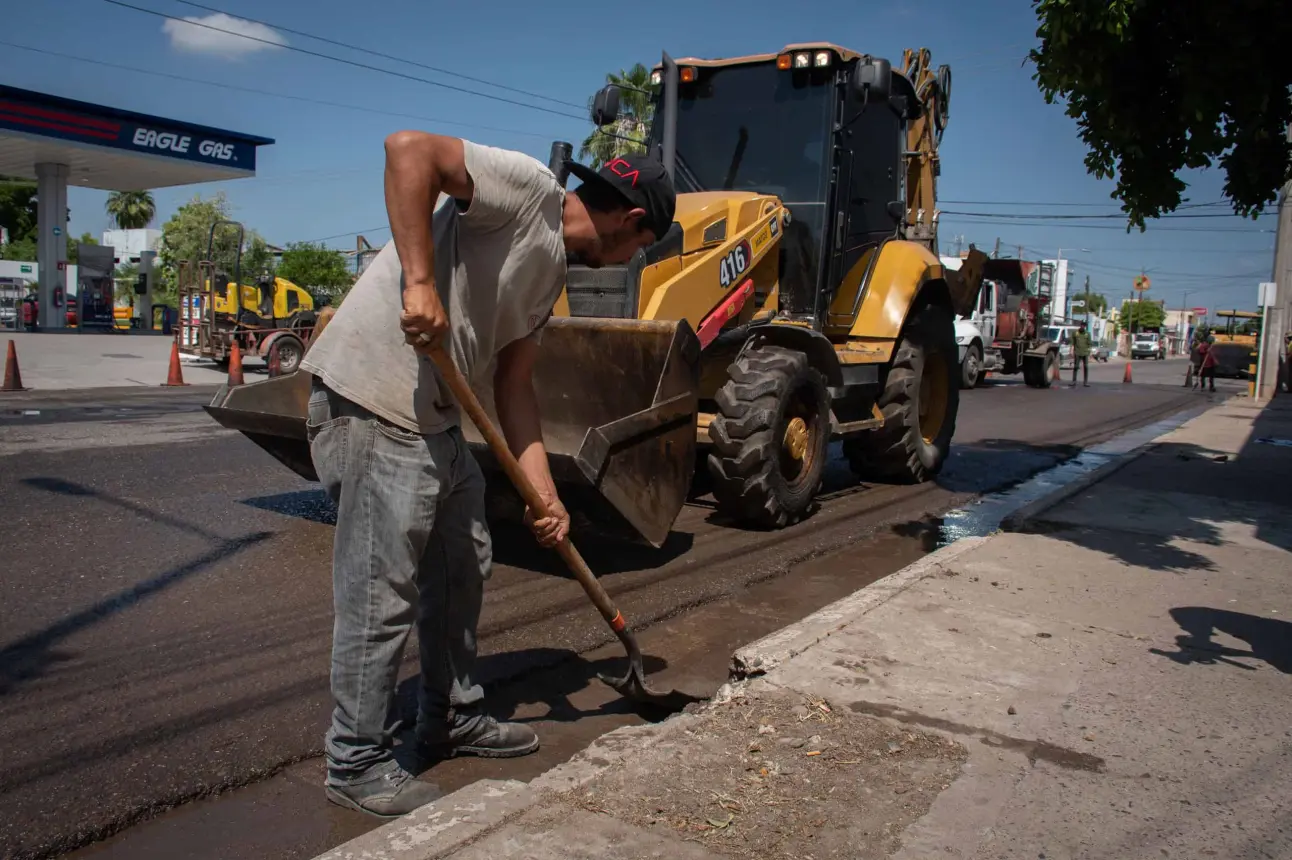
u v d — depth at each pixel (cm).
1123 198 602
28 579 445
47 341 2328
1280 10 504
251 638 380
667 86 700
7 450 780
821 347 611
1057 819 242
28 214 5950
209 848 240
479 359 258
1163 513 645
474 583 276
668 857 215
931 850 225
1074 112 579
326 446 243
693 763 262
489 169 231
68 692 325
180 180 2997
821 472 628
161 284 4172
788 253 680
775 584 495
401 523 242
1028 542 548
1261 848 233
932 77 864
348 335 239
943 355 812
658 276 550
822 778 257
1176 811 249
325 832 248
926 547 587
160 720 306
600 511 444
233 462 757
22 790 261
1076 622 401
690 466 484
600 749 271
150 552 496
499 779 274
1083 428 1355
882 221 768
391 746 268
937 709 306
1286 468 884
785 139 684
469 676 285
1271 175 593
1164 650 371
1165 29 541
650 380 492
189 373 1706
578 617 423
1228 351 3272
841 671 334
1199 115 528
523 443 280
